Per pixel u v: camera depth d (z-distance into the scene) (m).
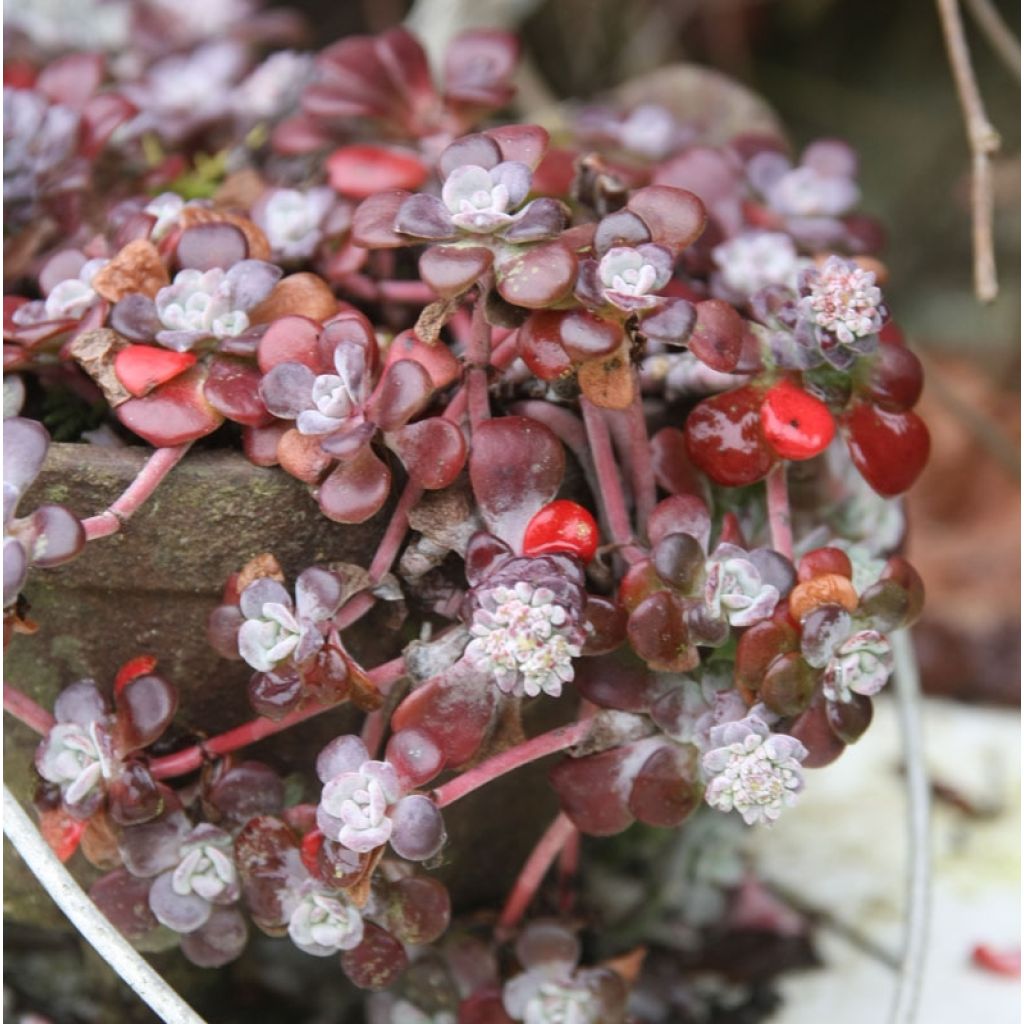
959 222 1.20
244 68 0.55
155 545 0.43
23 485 0.41
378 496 0.42
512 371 0.44
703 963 0.52
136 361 0.42
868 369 0.43
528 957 0.45
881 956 0.52
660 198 0.42
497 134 0.42
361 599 0.43
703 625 0.42
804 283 0.43
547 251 0.41
